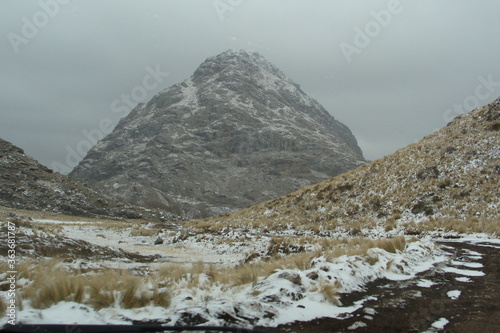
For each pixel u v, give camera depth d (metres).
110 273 7.06
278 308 5.75
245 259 18.62
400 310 6.06
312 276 7.35
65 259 12.57
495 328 5.19
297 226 33.47
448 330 5.09
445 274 9.39
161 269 8.80
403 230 25.56
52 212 85.56
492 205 24.91
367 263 9.17
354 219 31.36
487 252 13.95
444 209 27.05
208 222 45.09
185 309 5.36
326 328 5.07
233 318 5.24
